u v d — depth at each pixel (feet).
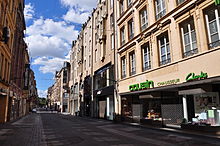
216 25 33.06
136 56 58.49
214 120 32.83
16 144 27.63
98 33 97.86
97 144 27.71
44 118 94.73
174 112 43.14
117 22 74.28
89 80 105.91
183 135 35.70
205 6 34.32
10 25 65.77
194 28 37.68
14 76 82.64
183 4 39.42
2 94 57.21
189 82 35.99
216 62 31.19
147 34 52.24
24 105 139.95
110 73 78.84
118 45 71.92
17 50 91.66
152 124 48.29
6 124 58.80
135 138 33.24
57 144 27.86
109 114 78.07
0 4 47.91
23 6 104.06
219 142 28.07
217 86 33.35
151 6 51.90
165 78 44.04
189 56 37.29
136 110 57.52
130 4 65.00
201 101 36.32
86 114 109.91
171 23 43.27
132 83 59.47
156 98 48.47
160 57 48.06
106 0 88.48
